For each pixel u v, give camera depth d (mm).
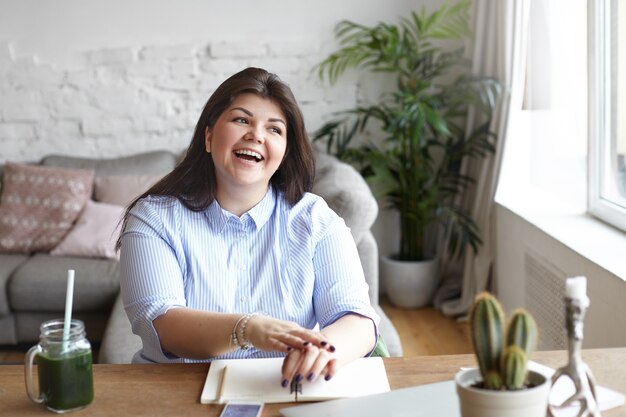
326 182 2910
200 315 1482
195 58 4406
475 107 4035
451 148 4098
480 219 3875
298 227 1699
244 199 1664
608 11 2797
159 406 1269
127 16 4375
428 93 4359
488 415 974
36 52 4387
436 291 4289
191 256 1640
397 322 3961
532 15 3490
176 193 1679
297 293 1668
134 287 1588
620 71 2764
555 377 1093
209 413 1242
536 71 3525
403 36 4168
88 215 3938
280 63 4391
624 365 1410
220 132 1614
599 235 2775
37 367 1373
